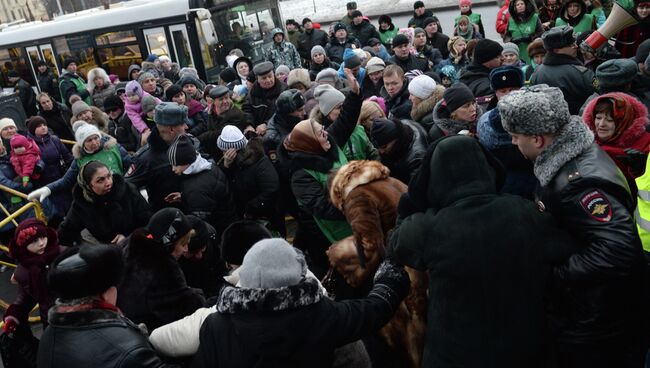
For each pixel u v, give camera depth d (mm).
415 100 4578
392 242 2207
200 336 2016
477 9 17000
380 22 12461
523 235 1927
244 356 1904
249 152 4582
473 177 2021
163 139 4559
